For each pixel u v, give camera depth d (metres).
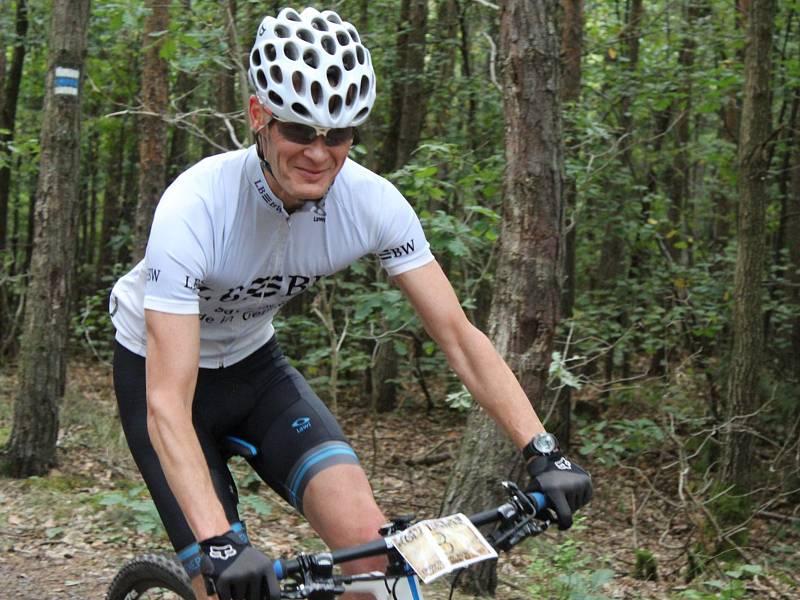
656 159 12.91
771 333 12.24
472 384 2.49
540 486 2.22
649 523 8.59
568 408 10.45
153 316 2.24
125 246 17.80
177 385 2.20
